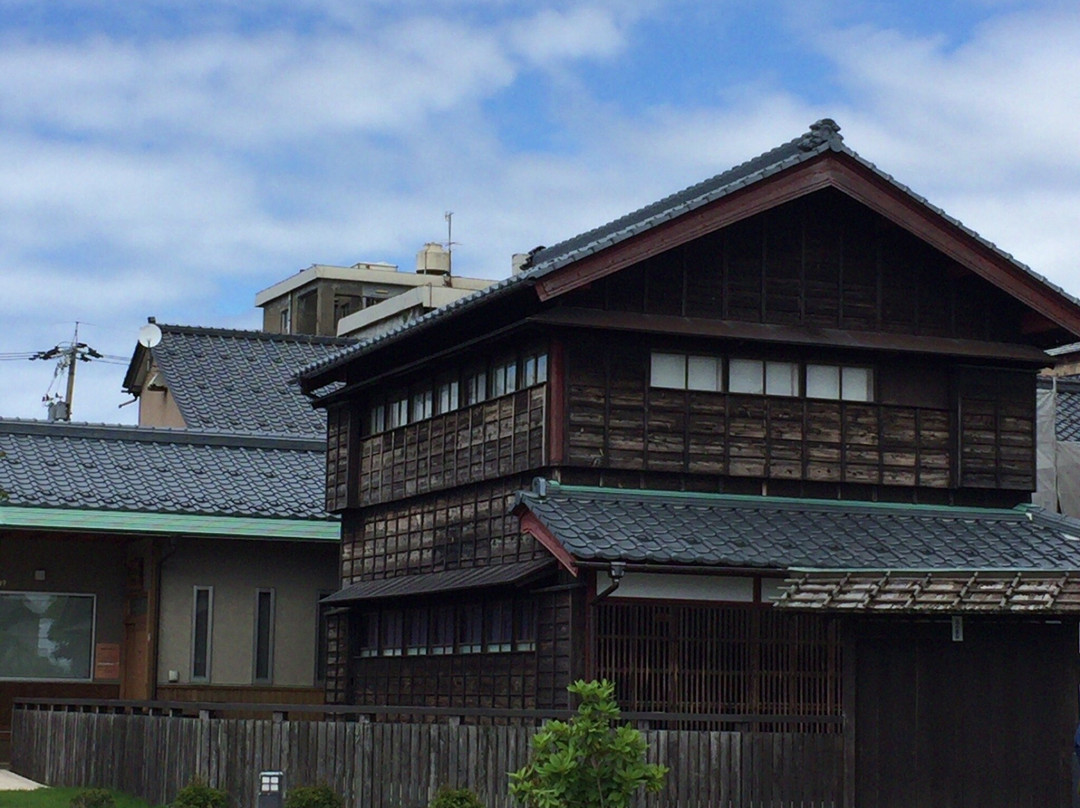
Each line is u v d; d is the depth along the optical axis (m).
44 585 30.77
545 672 21.39
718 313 22.84
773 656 21.17
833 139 22.34
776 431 22.98
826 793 19.05
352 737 19.50
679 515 21.72
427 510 26.05
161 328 39.97
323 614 31.73
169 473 31.55
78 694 30.77
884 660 19.72
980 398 24.14
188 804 19.31
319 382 29.22
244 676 30.91
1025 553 22.17
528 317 21.78
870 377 23.73
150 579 30.30
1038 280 23.53
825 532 21.97
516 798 16.22
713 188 24.14
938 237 23.09
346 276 58.28
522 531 22.05
